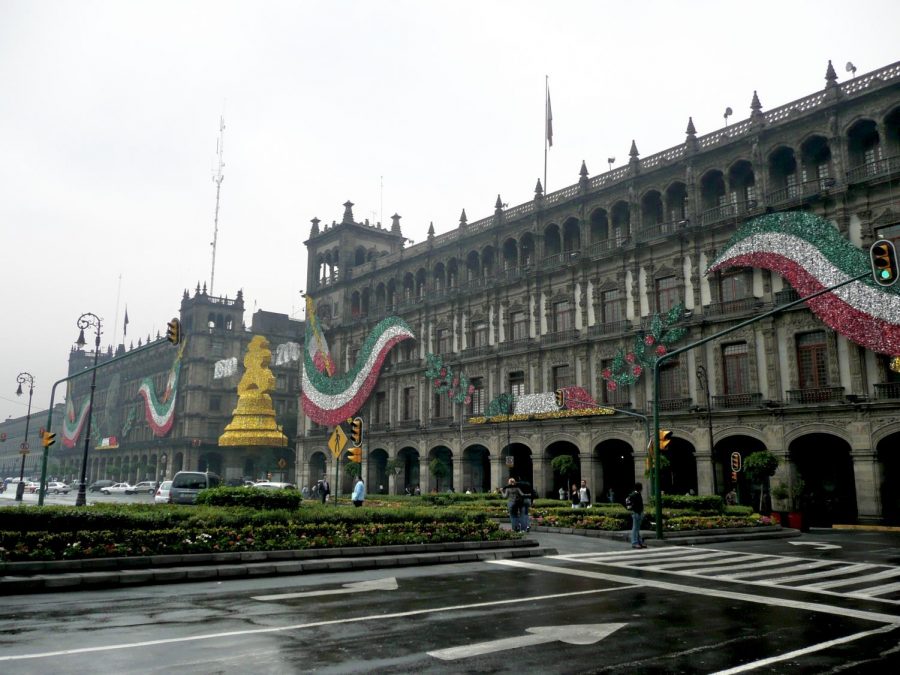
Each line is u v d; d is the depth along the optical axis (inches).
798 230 1496.1
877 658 366.3
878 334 1353.3
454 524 869.2
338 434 1282.0
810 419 1450.5
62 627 410.6
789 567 738.2
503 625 432.5
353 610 473.4
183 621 430.9
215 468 3816.4
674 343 1711.4
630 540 1045.2
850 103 1475.1
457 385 2272.4
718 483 1633.9
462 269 2379.4
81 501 1626.5
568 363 1957.4
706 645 390.6
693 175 1742.1
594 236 2005.4
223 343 3902.6
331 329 2925.7
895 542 1066.1
